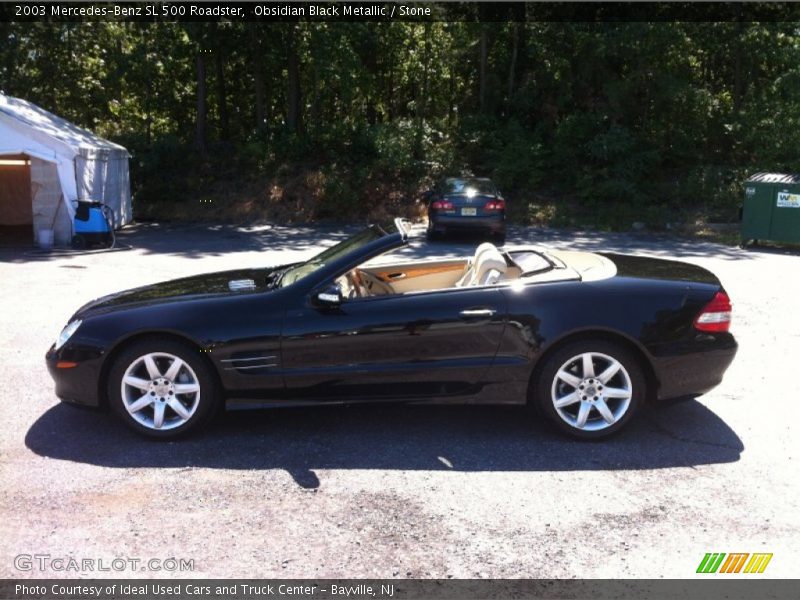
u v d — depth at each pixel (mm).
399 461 4309
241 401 4625
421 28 25656
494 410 5215
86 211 14555
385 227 5117
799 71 21188
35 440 4574
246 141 24203
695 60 24406
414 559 3242
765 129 21766
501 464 4266
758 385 5766
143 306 4688
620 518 3615
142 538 3400
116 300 4996
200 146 23984
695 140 23703
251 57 25656
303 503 3766
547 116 24766
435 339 4574
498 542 3387
